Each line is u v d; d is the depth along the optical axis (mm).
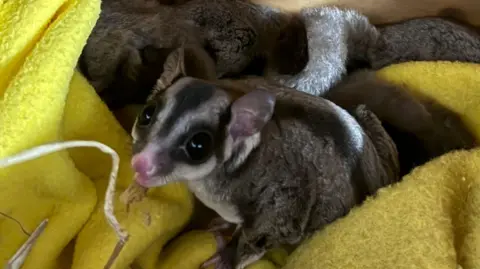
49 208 261
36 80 235
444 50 341
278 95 267
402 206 261
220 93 237
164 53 323
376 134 297
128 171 282
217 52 329
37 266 252
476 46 339
